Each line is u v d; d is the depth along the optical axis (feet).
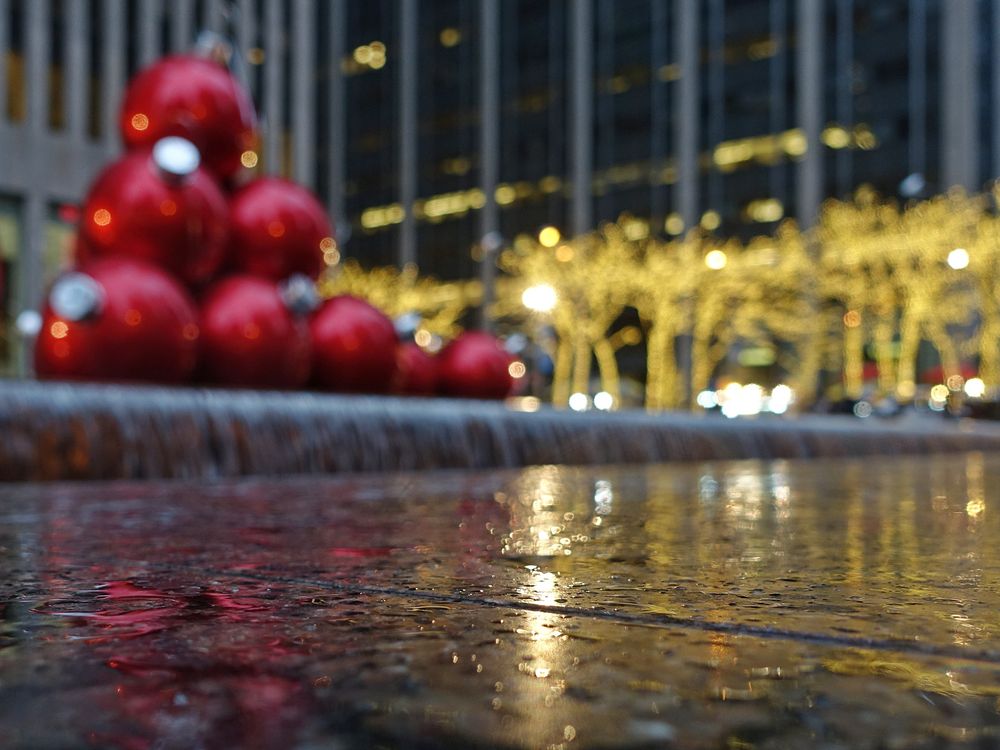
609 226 199.21
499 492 14.96
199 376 27.55
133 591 5.50
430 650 3.92
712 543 8.09
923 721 2.94
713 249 183.32
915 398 131.75
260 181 30.68
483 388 40.11
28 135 104.12
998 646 4.07
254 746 2.63
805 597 5.35
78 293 24.52
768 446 38.58
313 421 24.02
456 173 218.59
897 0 176.65
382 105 230.07
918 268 159.94
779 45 184.44
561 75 206.80
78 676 3.46
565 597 5.31
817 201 179.73
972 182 171.22
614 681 3.41
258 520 10.30
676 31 194.18
